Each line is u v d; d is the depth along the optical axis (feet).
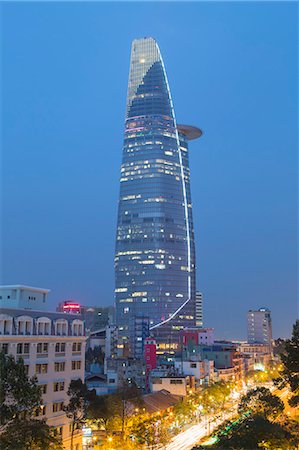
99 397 332.80
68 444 363.56
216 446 245.86
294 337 281.74
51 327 376.89
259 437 241.35
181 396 607.78
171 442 424.46
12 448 224.53
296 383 279.49
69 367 387.75
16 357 336.29
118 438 351.05
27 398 235.20
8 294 419.95
